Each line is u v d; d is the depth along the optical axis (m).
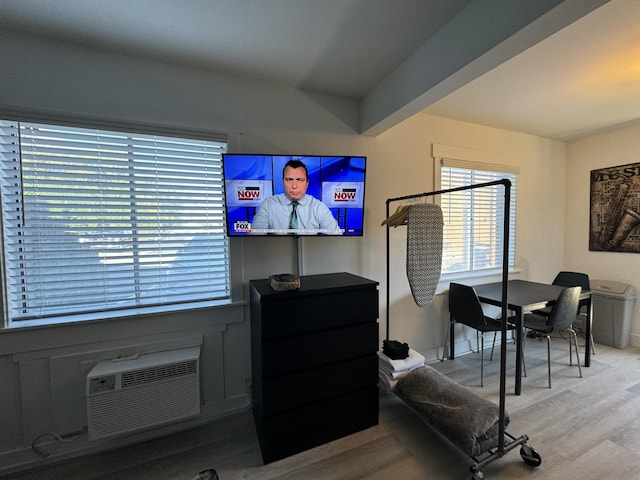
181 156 1.88
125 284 1.80
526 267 3.36
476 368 2.61
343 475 1.48
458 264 2.95
